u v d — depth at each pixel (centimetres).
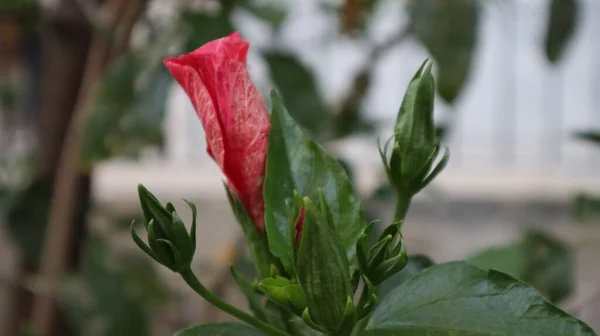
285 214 35
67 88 60
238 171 36
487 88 115
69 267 60
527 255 51
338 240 32
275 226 35
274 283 34
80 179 58
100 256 69
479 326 33
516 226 108
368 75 75
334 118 72
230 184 36
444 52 53
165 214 33
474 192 116
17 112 79
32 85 69
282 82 59
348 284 32
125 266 74
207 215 111
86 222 62
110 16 55
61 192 58
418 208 115
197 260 100
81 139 53
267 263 36
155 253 33
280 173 36
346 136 72
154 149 62
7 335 65
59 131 61
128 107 53
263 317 36
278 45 82
